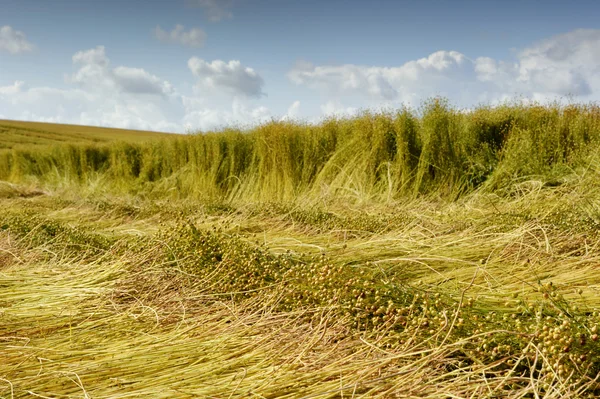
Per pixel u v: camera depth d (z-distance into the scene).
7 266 4.16
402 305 2.53
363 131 8.31
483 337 2.12
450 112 7.88
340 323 2.41
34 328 2.67
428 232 4.59
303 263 3.42
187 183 10.99
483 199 6.37
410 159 7.73
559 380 1.77
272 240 4.64
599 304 2.53
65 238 4.73
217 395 1.79
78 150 15.30
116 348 2.34
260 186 9.28
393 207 6.34
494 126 8.34
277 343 2.25
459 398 1.69
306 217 5.50
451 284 3.09
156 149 12.94
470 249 3.85
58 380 1.98
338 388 1.76
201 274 3.31
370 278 2.76
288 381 1.86
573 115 8.14
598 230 3.79
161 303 3.00
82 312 2.92
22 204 8.44
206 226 5.52
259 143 9.46
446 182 7.26
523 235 3.86
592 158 6.42
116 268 3.60
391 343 2.26
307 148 8.95
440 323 2.19
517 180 6.78
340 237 4.73
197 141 11.12
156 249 3.71
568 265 3.25
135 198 9.55
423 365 1.89
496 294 2.72
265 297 2.81
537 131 7.86
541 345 1.95
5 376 2.03
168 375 1.98
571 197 5.03
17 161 17.47
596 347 1.93
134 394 1.82
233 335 2.36
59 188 13.17
